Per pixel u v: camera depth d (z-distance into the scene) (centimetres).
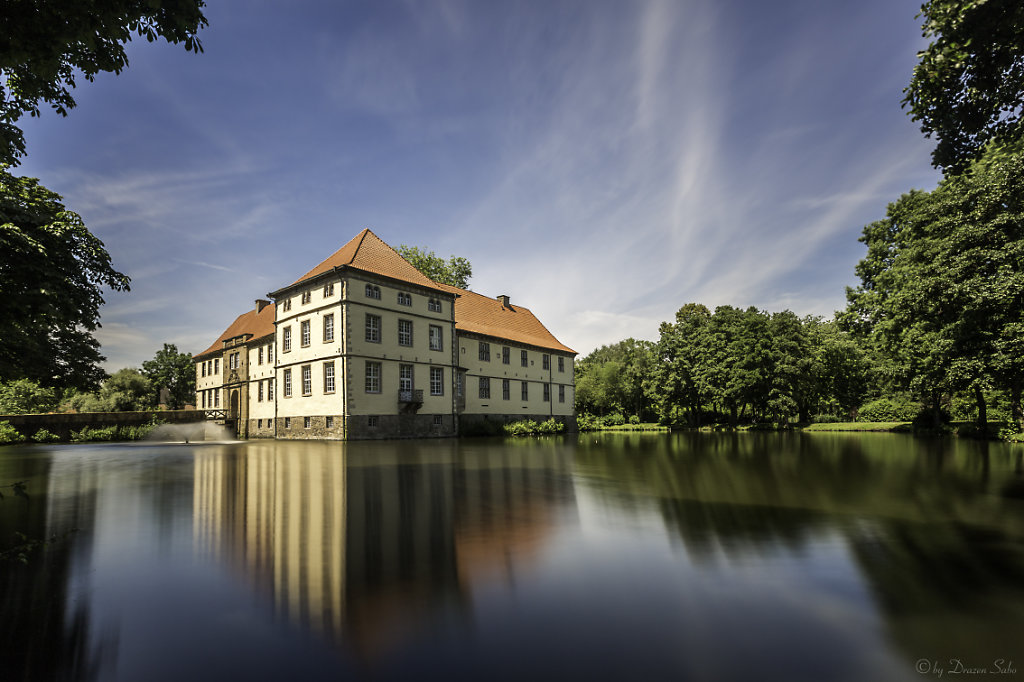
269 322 4022
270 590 409
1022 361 1905
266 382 3734
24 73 609
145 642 318
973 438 2627
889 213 3578
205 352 4950
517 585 419
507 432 3866
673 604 377
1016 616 351
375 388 3058
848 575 439
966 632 327
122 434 3472
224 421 4103
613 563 478
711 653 299
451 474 1203
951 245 2073
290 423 3278
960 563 474
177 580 433
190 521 671
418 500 834
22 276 1134
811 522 651
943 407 3316
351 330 2944
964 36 710
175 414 3897
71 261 1303
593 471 1249
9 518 695
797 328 4312
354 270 2980
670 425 5512
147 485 1019
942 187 2373
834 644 310
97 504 801
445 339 3566
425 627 338
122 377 5494
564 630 332
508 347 4325
